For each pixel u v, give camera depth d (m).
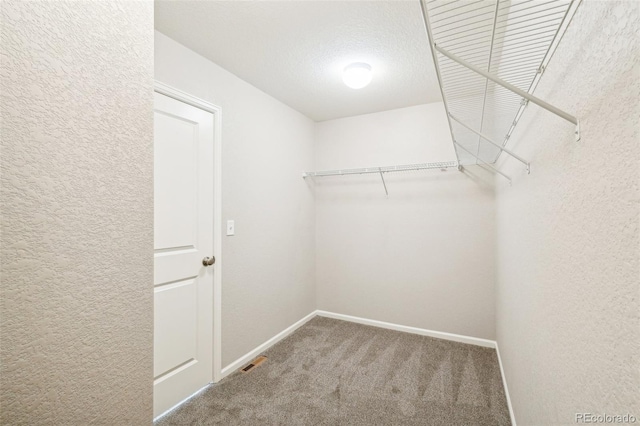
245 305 2.21
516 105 1.24
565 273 0.77
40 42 0.52
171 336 1.67
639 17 0.43
